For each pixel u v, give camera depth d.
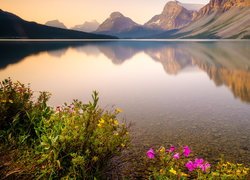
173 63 33.22
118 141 4.62
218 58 40.09
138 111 10.80
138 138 7.71
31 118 5.50
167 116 10.08
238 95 14.23
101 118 4.56
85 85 17.08
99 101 12.58
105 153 4.59
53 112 5.75
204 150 6.99
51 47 73.12
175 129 8.59
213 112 10.70
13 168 3.92
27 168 3.95
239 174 4.25
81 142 4.26
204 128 8.72
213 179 4.30
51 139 3.98
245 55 45.69
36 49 62.06
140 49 68.88
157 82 18.73
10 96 5.65
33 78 19.94
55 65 29.45
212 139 7.76
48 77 20.58
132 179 5.29
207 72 24.50
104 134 4.45
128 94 14.29
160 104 12.02
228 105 11.95
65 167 4.14
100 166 4.65
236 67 28.39
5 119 5.45
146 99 13.07
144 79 20.17
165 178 4.35
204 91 15.34
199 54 49.72
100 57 42.12
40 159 3.94
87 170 4.30
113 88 16.08
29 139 5.20
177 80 19.81
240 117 9.99
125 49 68.19
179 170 4.32
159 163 5.37
